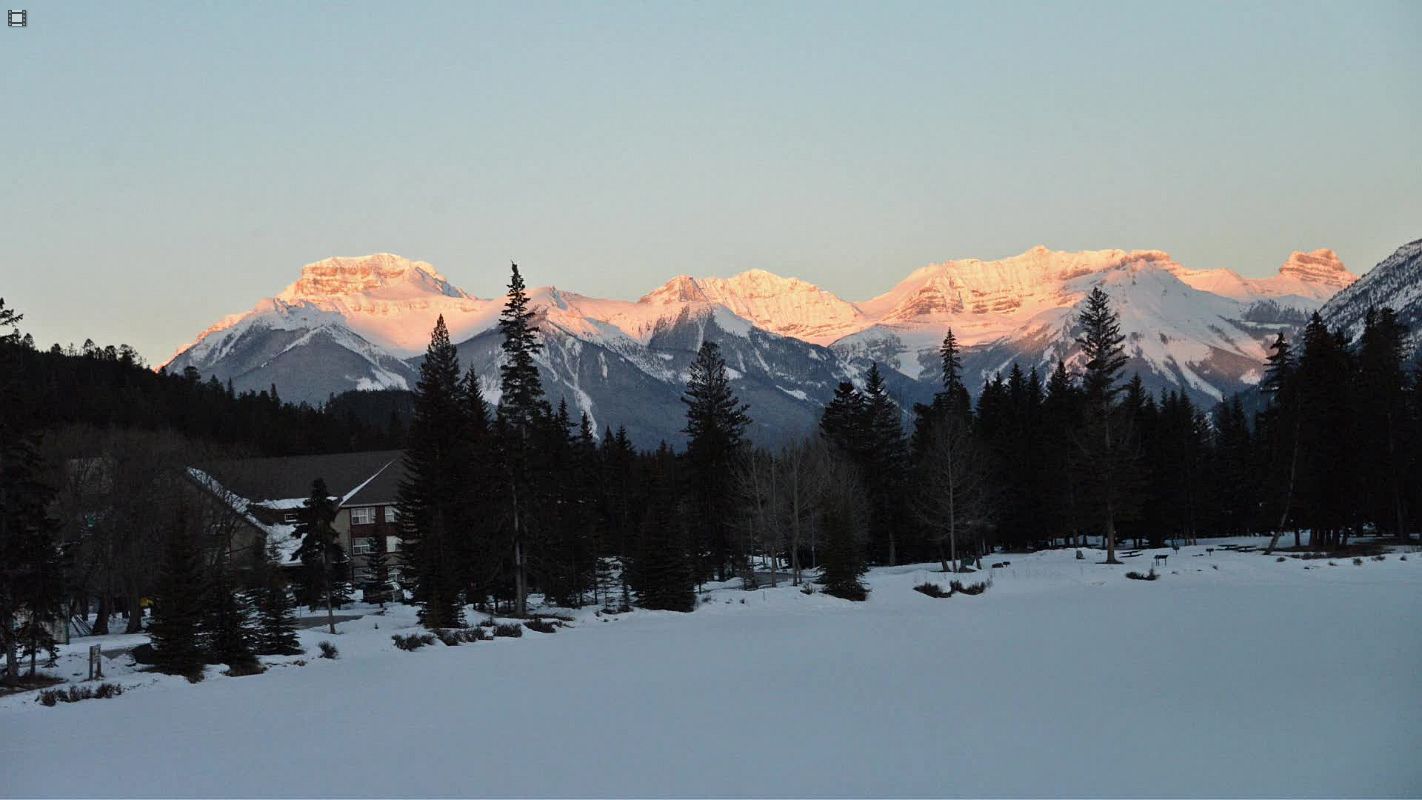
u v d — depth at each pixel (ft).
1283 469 271.49
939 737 87.15
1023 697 103.55
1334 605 166.09
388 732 97.35
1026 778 73.20
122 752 91.09
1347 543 283.59
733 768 79.25
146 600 279.90
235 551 244.83
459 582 228.02
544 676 131.85
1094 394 290.35
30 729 102.99
